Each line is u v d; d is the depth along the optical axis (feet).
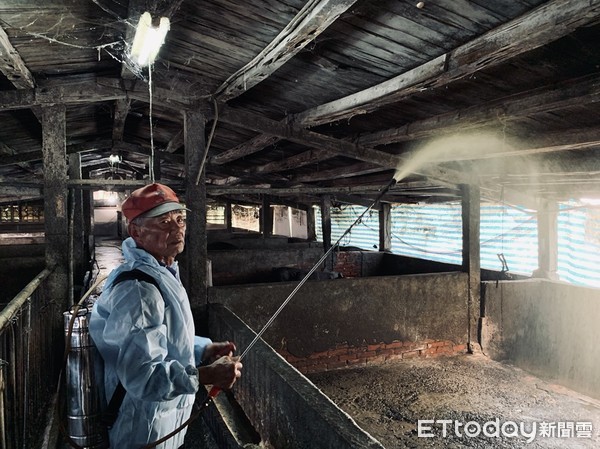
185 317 5.51
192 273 15.07
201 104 14.79
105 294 5.14
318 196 29.96
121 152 32.07
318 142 16.49
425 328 18.56
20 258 22.21
